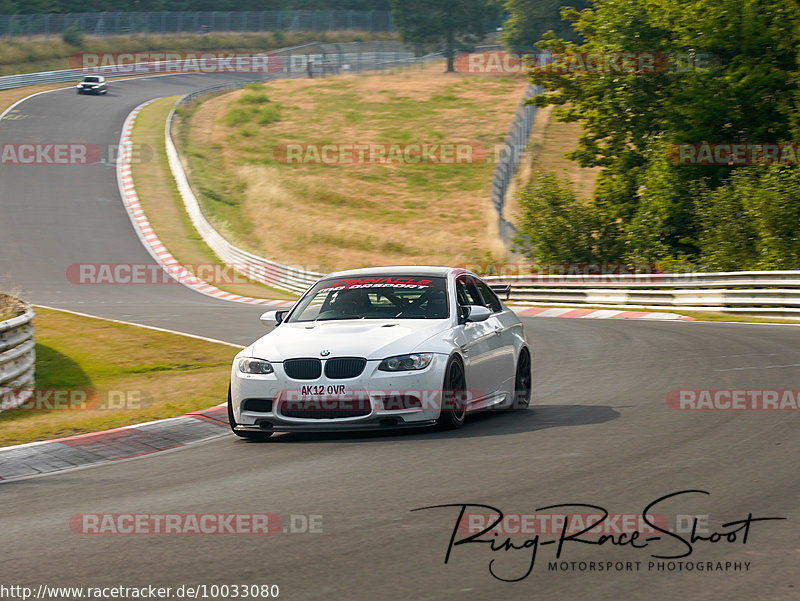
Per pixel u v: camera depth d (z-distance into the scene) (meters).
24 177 186.12
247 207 180.50
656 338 61.94
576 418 33.75
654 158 116.56
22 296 104.81
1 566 18.50
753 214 94.94
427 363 31.00
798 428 30.03
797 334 61.72
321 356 30.92
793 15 110.12
